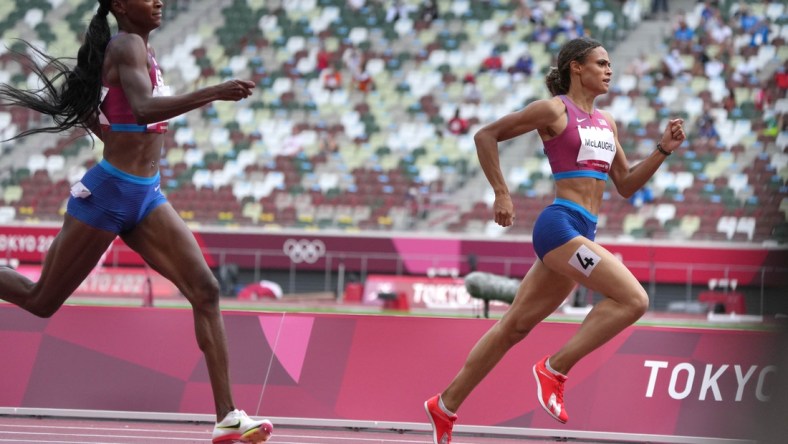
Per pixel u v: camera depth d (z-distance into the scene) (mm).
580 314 22172
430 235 27734
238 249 28031
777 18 36625
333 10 37906
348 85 35062
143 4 6844
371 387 9484
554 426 9234
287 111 34000
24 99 6980
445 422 7586
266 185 31031
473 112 33969
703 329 9414
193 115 33594
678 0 37812
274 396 9492
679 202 29797
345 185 30984
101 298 24812
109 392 9617
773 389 5273
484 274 12352
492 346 7469
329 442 8742
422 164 31922
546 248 7184
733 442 9102
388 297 24641
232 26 37500
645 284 27000
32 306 7152
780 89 34281
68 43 36312
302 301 26922
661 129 32594
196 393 9602
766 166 31234
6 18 37281
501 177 7297
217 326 7000
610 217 29375
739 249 26750
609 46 36250
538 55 36156
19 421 9422
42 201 30453
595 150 7305
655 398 9281
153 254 7020
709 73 34938
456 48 36438
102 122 6883
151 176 6973
